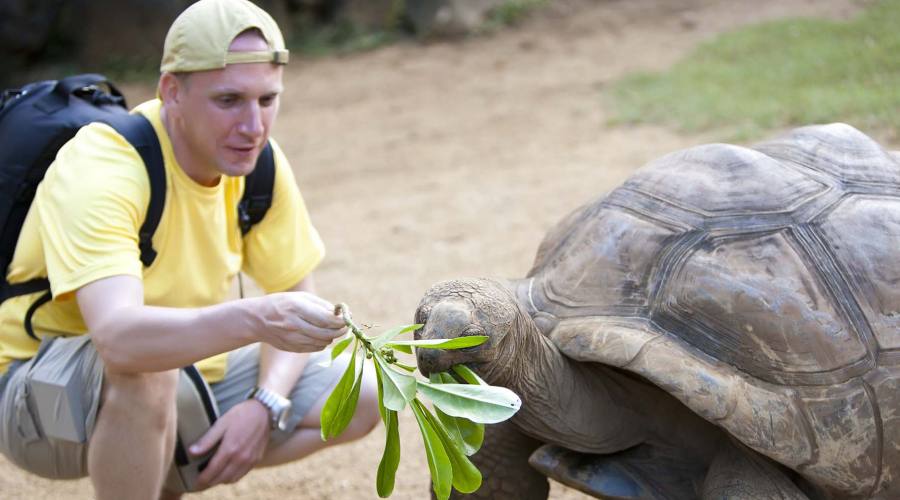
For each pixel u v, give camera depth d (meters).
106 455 1.99
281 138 7.68
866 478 1.73
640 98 6.88
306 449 2.32
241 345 1.79
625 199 1.99
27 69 10.09
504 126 7.05
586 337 1.80
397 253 4.71
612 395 1.89
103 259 1.88
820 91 5.90
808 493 1.81
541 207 5.05
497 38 9.88
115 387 1.95
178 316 1.79
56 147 2.04
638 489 1.86
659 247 1.87
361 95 8.70
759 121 5.61
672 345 1.75
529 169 5.84
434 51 9.81
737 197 1.90
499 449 2.04
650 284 1.84
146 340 1.80
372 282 4.35
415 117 7.76
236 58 1.90
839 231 1.86
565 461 1.91
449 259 4.51
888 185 1.99
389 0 10.52
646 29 9.31
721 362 1.74
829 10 8.62
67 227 1.90
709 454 1.88
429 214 5.26
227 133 1.94
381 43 10.27
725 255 1.83
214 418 2.19
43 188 1.97
